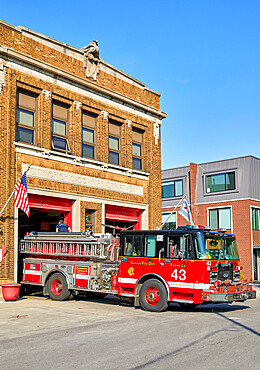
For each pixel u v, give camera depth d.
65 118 20.70
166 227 42.78
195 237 13.49
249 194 37.66
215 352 7.84
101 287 15.08
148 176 24.73
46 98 19.50
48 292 16.45
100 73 22.34
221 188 39.62
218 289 13.20
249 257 36.75
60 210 19.98
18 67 18.41
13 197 17.42
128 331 10.09
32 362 7.34
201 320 11.81
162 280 13.80
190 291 13.23
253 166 38.72
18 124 18.48
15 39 18.41
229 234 14.75
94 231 21.23
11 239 17.11
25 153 18.20
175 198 42.78
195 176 41.28
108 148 22.72
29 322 11.54
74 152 20.53
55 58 20.09
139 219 24.44
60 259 16.20
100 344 8.68
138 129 24.94
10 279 16.89
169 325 10.93
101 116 22.27
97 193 21.38
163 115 26.03
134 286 14.30
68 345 8.63
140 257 14.34
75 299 16.81
